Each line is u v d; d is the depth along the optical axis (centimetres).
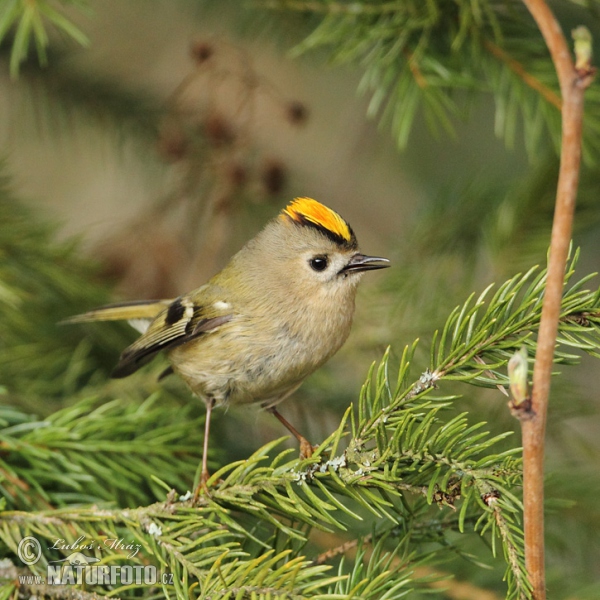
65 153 980
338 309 557
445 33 521
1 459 466
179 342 573
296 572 348
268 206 798
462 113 518
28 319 661
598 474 586
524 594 322
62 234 952
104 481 513
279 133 953
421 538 418
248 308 546
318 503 380
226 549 397
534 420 292
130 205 980
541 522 303
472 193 736
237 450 650
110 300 704
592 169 687
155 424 580
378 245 934
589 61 274
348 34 518
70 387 654
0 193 697
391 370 652
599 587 512
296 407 684
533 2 279
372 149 939
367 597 346
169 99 752
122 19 926
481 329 377
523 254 690
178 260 753
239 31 740
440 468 357
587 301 374
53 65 780
